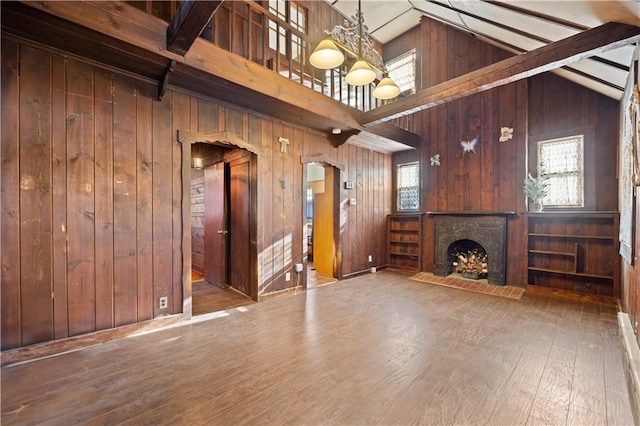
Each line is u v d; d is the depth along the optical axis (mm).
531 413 1768
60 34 2348
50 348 2506
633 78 2518
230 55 3111
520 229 4738
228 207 4887
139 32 2516
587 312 3572
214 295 4379
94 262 2754
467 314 3514
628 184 2742
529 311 3615
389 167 6570
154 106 3123
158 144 3150
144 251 3053
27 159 2439
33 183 2465
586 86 4180
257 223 4066
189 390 2008
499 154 5035
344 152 5469
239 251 4543
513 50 4621
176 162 3281
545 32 3129
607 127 4098
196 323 3250
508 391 1987
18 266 2396
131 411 1793
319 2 5055
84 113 2709
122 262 2912
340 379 2139
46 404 1851
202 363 2369
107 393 1969
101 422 1699
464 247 5750
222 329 3078
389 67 6914
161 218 3172
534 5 2635
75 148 2664
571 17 2547
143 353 2539
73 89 2654
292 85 3719
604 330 3006
